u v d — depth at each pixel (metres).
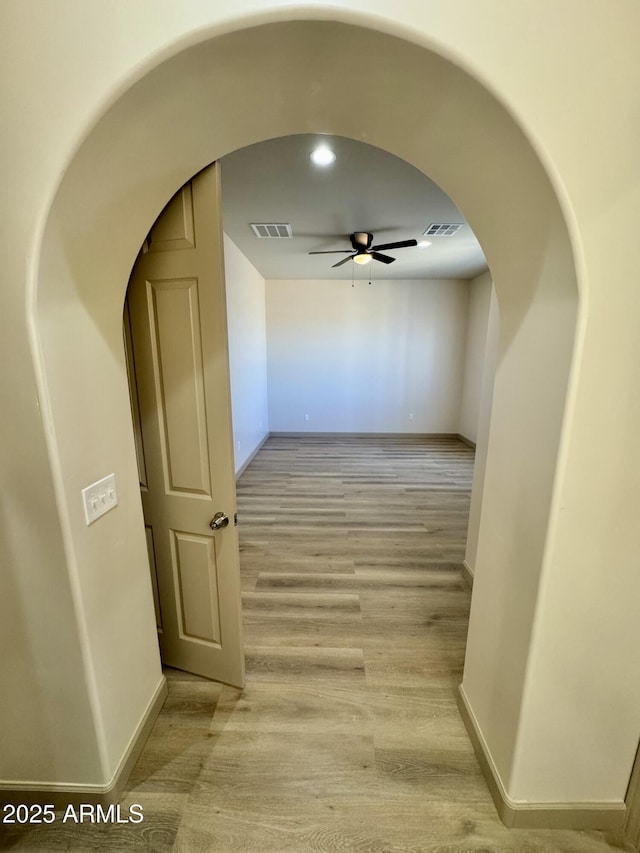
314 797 1.25
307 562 2.73
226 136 1.18
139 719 1.40
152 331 1.44
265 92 1.03
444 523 3.40
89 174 0.93
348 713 1.56
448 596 2.35
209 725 1.50
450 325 6.39
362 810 1.22
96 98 0.82
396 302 6.34
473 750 1.41
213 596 1.62
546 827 1.18
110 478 1.21
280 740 1.44
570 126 0.81
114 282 1.18
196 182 1.27
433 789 1.28
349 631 2.04
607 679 1.08
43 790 1.23
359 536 3.14
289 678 1.73
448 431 6.68
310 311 6.38
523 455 1.09
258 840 1.14
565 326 0.90
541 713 1.10
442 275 5.92
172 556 1.64
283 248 4.38
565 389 0.90
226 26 0.79
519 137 0.84
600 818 1.17
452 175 1.18
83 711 1.17
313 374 6.60
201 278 1.33
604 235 0.83
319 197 2.86
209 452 1.47
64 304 0.99
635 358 0.88
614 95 0.80
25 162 0.85
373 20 0.78
